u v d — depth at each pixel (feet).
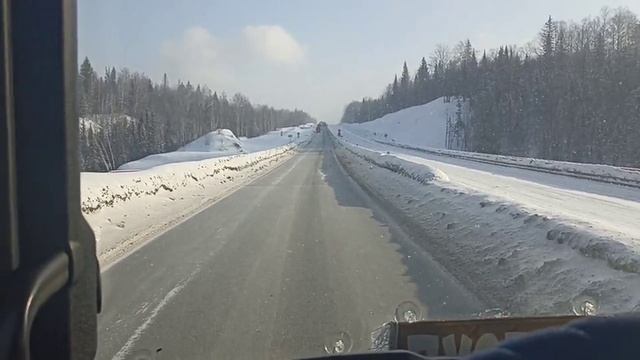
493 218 37.83
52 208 5.62
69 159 5.69
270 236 38.24
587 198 58.90
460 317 20.27
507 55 280.10
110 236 35.17
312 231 40.50
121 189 45.88
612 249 24.43
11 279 5.21
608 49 222.69
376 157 129.39
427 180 67.72
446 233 38.19
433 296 23.34
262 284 25.23
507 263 27.91
